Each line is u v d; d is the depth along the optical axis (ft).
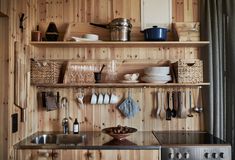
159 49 8.87
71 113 8.78
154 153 6.77
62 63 8.76
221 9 8.47
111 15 8.93
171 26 8.84
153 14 8.89
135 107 8.66
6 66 6.47
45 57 8.85
